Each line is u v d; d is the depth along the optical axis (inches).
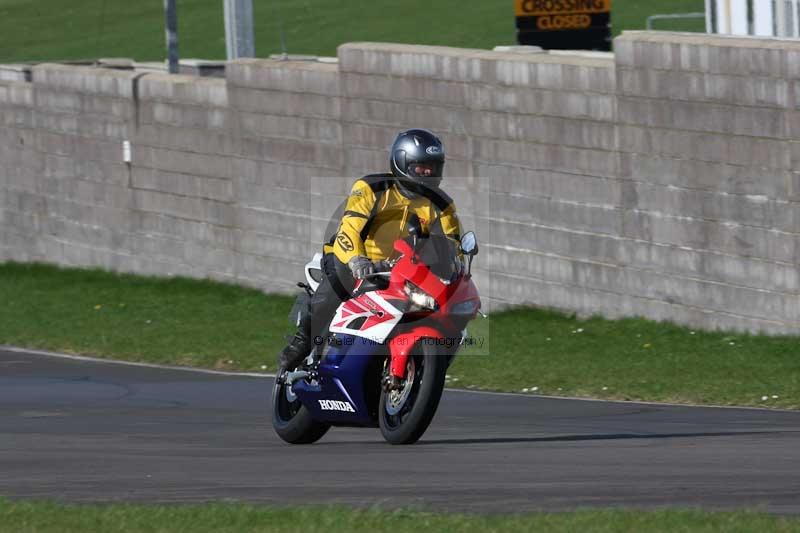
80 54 7332.7
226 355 2386.8
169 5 3622.0
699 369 2066.9
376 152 2970.0
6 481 1179.9
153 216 3585.1
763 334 2303.2
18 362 2400.3
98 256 3772.1
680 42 2393.0
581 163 2603.3
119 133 3651.6
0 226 4114.2
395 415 1321.4
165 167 3533.5
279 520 935.0
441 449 1321.4
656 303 2501.2
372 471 1181.1
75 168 3811.5
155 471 1213.1
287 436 1418.6
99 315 3041.3
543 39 3634.4
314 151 3117.6
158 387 2042.3
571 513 935.0
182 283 3437.5
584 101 2581.2
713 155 2359.7
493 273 2810.0
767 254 2285.9
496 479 1124.5
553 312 2687.0
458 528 887.7
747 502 994.7
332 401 1334.9
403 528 895.1
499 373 2097.7
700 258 2407.7
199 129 3420.3
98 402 1878.7
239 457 1302.9
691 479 1104.8
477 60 2758.4
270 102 3216.0
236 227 3346.5
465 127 2795.3
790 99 2214.6
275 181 3228.3
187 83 3437.5
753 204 2300.7
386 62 2928.2
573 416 1657.2
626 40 2488.9
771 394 1812.3
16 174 4028.1
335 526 908.6
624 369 2103.8
